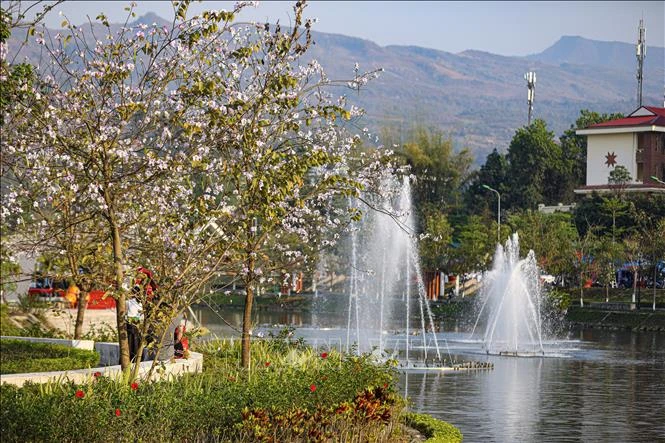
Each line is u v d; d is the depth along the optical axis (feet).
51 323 101.71
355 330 149.69
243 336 63.36
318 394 47.16
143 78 46.88
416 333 148.05
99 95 46.09
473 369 95.20
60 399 39.78
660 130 232.12
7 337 78.54
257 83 53.88
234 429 42.16
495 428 59.41
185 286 48.60
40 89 47.39
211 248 49.37
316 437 42.98
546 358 109.29
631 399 73.36
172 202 49.73
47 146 47.32
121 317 48.42
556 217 222.89
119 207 49.29
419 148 291.99
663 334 155.22
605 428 59.72
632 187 225.97
